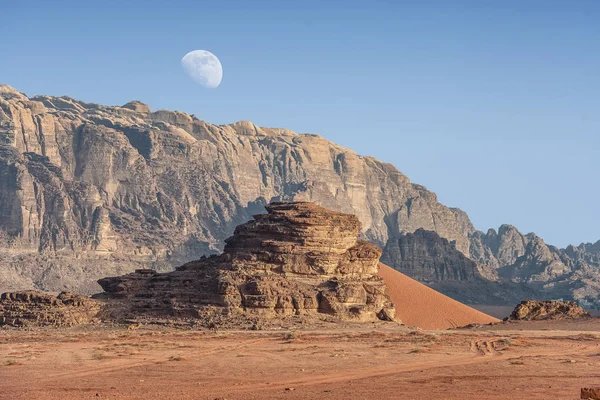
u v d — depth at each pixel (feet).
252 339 524.93
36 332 588.91
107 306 654.12
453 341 511.81
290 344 494.18
